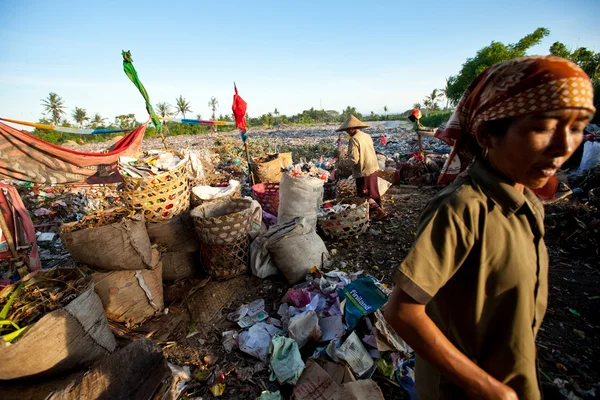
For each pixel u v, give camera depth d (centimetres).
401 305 79
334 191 667
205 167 698
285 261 346
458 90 3147
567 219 436
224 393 224
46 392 183
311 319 258
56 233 565
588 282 324
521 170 74
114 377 170
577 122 67
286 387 224
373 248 437
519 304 79
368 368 224
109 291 279
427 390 106
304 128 4691
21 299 214
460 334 87
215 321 301
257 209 437
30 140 287
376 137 2023
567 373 224
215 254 356
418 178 764
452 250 78
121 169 327
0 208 306
